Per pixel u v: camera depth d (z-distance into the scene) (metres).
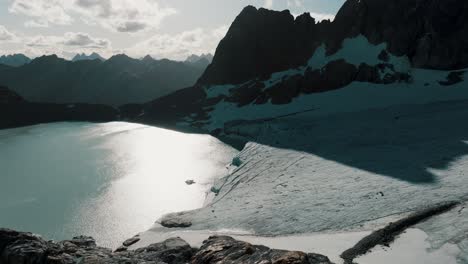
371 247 28.55
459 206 32.75
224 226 41.19
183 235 38.28
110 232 47.72
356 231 32.12
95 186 65.88
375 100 109.69
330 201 42.03
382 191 41.34
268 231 37.31
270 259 24.11
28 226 49.38
